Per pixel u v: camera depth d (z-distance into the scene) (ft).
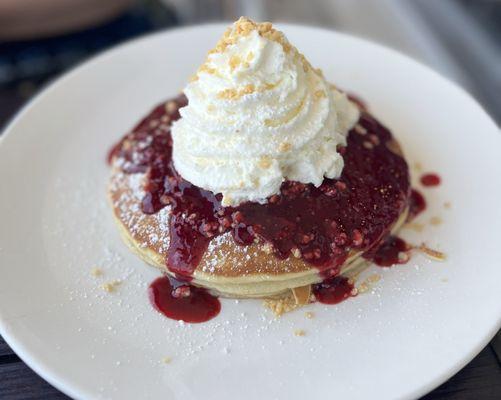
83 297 1.21
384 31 2.06
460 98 1.47
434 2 2.08
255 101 1.16
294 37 1.60
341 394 1.07
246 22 1.20
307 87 1.21
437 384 1.06
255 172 1.16
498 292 1.16
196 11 2.17
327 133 1.21
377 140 1.31
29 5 1.72
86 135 1.48
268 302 1.21
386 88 1.52
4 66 1.88
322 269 1.17
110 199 1.32
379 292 1.20
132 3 1.94
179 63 1.59
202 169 1.19
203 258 1.18
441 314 1.16
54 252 1.28
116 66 1.57
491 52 1.95
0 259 1.24
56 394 1.13
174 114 1.38
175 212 1.22
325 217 1.19
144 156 1.32
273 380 1.09
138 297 1.22
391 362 1.10
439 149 1.40
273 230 1.18
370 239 1.20
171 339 1.16
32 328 1.15
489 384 1.13
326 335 1.15
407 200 1.28
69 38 1.96
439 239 1.27
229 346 1.15
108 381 1.09
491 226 1.26
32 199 1.36
